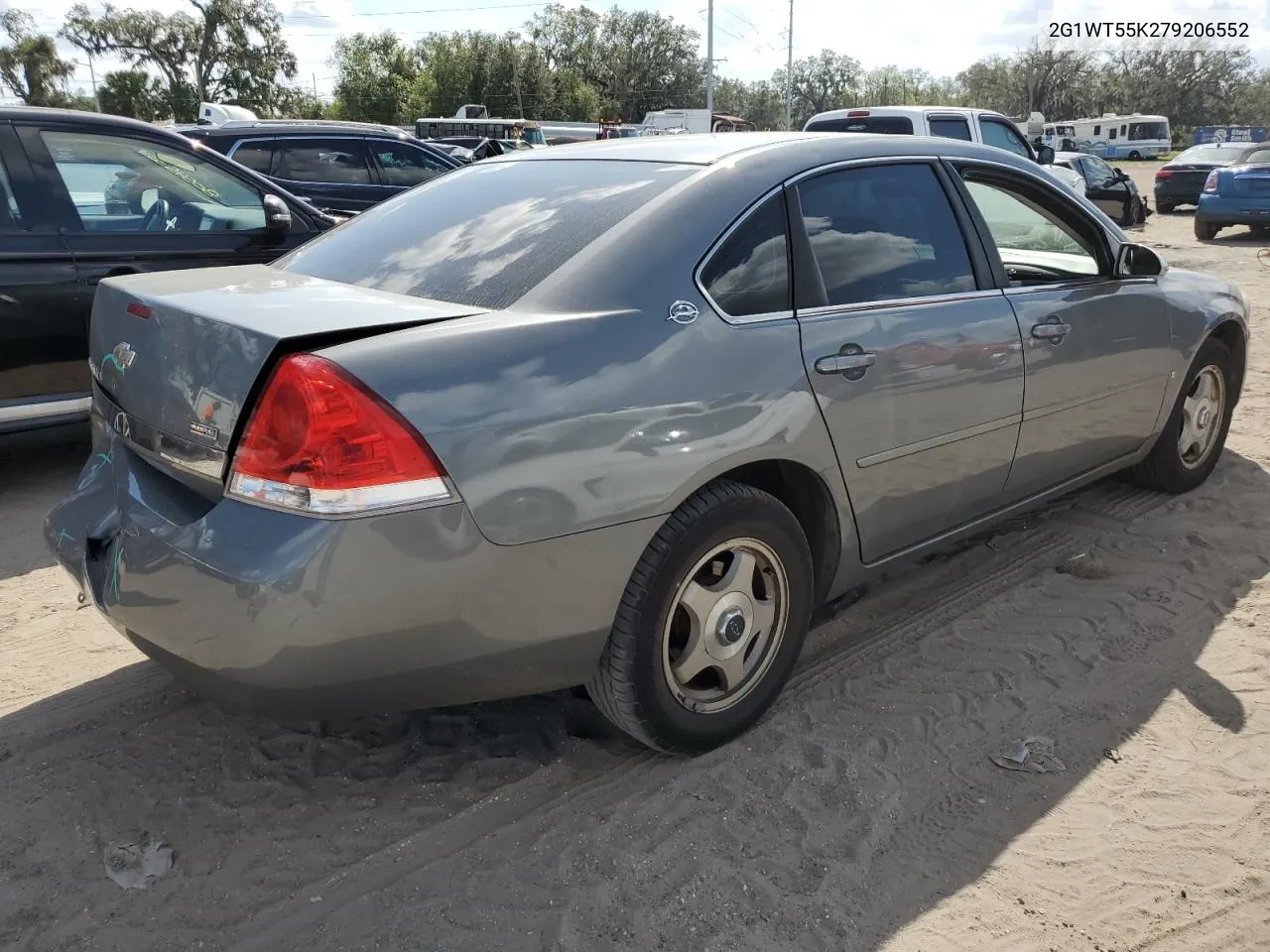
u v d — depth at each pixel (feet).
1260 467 16.74
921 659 10.86
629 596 8.09
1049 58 279.69
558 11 261.03
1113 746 9.35
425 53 227.20
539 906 7.34
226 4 224.53
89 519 8.54
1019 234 12.10
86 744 9.25
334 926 7.16
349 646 6.91
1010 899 7.50
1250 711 9.90
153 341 8.04
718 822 8.24
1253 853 8.01
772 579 9.23
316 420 6.68
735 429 8.36
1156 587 12.49
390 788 8.67
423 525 6.88
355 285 9.14
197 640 7.11
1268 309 31.48
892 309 9.90
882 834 8.14
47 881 7.57
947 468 10.62
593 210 9.07
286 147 30.63
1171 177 68.80
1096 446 13.06
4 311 15.25
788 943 7.06
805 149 9.92
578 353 7.64
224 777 8.79
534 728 9.59
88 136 16.35
